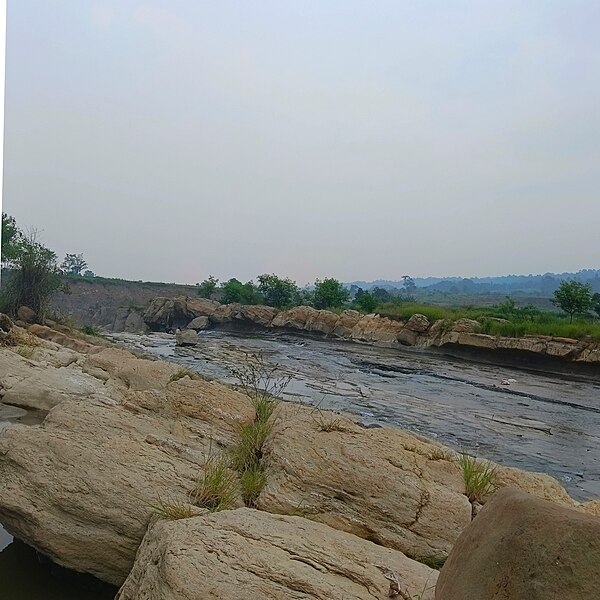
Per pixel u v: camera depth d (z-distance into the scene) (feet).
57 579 16.05
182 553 12.17
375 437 18.97
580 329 75.82
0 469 17.29
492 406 50.98
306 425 19.24
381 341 106.11
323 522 15.78
